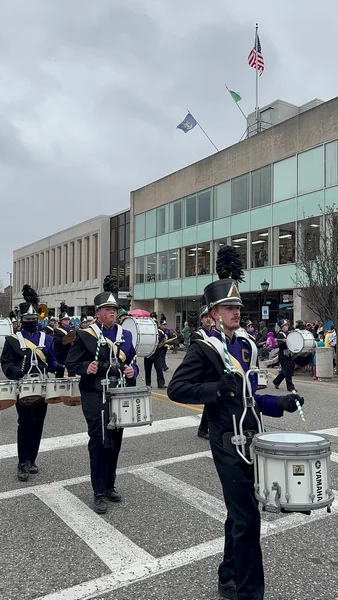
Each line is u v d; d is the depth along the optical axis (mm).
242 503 2963
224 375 2943
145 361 13281
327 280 16906
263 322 25375
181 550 4047
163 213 36000
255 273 27859
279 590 3436
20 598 3340
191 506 5008
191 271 33062
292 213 25469
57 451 7004
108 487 5160
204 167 31922
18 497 5238
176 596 3357
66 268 54906
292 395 3023
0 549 4070
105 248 47219
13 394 5590
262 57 31984
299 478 2680
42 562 3850
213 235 31047
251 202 28203
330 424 8906
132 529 4457
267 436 2959
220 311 3256
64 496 5273
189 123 34406
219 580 3357
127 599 3326
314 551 4043
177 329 36312
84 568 3756
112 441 4828
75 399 5789
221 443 3082
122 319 12102
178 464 6426
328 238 17594
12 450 7066
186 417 9398
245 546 2928
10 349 5922
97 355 4906
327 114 23734
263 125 31750
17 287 70750
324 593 3400
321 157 23969
